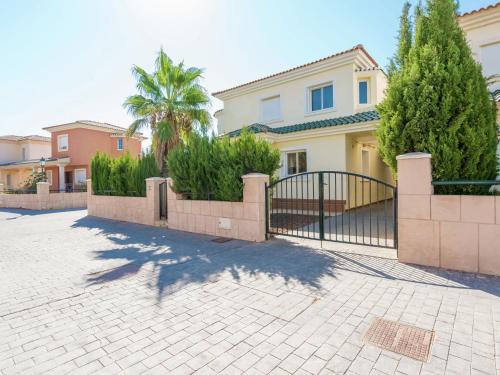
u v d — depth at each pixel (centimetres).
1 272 501
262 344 260
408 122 495
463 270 430
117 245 706
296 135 1184
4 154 3000
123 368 230
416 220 467
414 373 214
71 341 274
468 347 245
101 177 1280
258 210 684
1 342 274
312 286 399
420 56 498
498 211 404
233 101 1598
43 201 1777
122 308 346
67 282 445
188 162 842
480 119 466
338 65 1212
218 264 520
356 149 1231
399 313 311
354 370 220
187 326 298
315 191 1172
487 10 916
